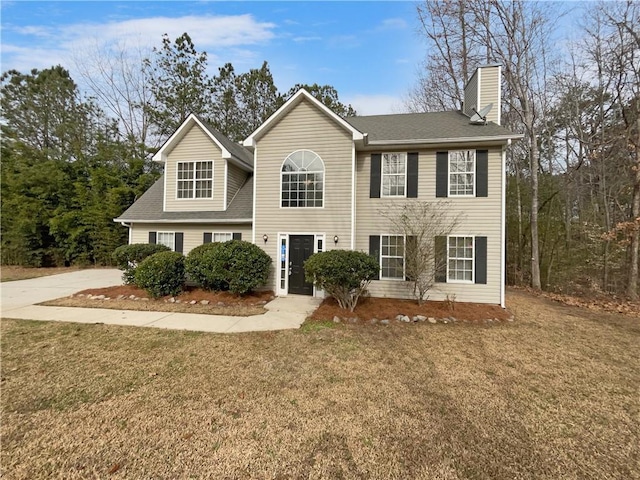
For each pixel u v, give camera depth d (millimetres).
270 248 10172
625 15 11188
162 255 9797
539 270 13109
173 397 3807
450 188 9750
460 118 11469
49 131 25156
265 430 3168
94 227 18297
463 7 14633
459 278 9672
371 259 8258
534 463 2766
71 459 2715
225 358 5090
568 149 14758
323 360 5078
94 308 8484
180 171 12180
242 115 24719
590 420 3467
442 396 3945
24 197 17578
